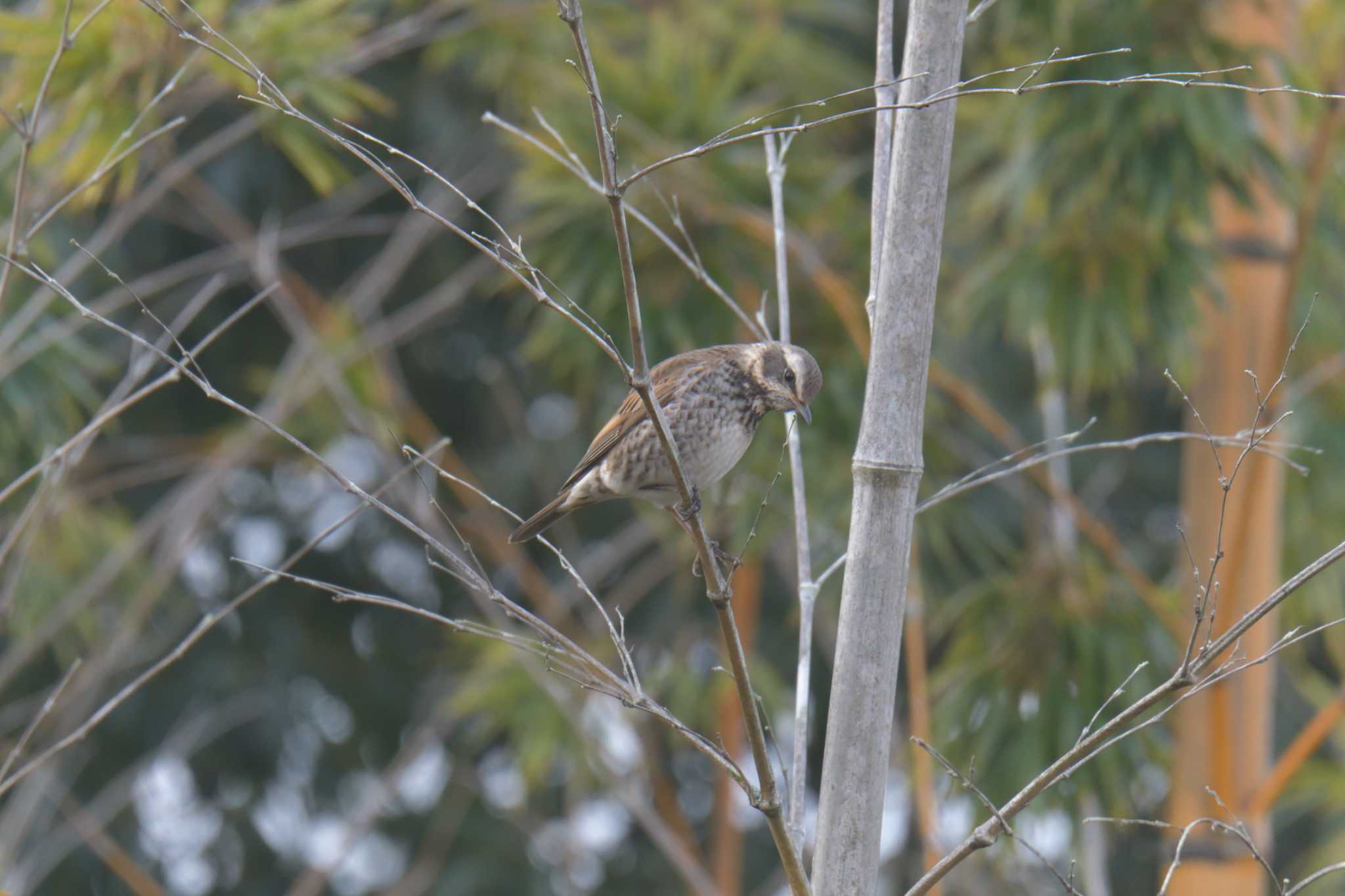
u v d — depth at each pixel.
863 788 5.72
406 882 16.78
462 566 5.64
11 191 11.00
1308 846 19.64
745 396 8.64
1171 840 10.31
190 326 18.73
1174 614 10.77
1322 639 17.58
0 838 12.56
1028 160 11.76
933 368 11.24
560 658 6.99
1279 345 10.65
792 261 12.34
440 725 16.58
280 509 19.91
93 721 6.91
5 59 13.11
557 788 19.45
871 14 17.78
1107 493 17.59
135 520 18.53
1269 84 11.46
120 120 10.09
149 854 19.23
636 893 19.98
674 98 12.56
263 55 10.46
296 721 19.83
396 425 13.73
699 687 12.99
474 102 18.25
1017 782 10.47
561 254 11.98
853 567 5.81
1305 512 12.62
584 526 20.31
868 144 17.59
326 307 14.50
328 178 10.54
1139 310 11.31
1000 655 10.84
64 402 11.91
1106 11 11.66
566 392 18.22
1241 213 11.62
